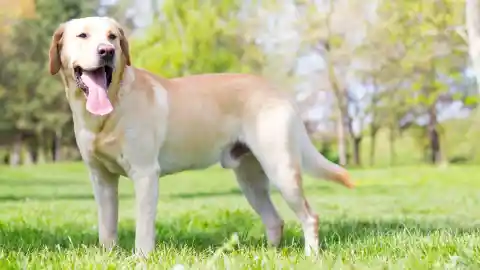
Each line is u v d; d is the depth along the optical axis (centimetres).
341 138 3472
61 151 4731
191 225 772
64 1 3878
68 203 1311
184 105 526
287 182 530
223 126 540
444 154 4156
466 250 429
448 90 3238
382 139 5306
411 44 3088
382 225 742
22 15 3675
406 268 389
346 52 3275
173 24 2708
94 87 475
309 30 3241
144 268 396
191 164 540
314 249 507
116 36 488
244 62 2931
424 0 2922
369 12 3198
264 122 536
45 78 3928
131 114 491
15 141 4359
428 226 734
